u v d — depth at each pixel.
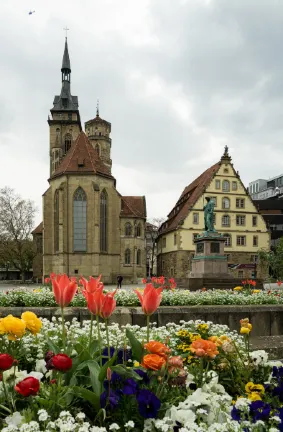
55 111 82.31
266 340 8.99
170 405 3.54
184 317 11.52
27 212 72.69
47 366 3.47
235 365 4.94
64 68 85.88
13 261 74.50
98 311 3.91
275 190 139.12
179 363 3.58
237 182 62.59
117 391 3.49
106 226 57.34
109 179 57.69
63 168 56.91
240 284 26.47
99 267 54.84
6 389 3.66
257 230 62.53
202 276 27.05
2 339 4.40
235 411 3.32
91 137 91.06
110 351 4.23
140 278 64.06
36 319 4.21
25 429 2.79
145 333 6.46
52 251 57.00
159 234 75.31
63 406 3.33
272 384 4.23
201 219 60.91
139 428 3.36
